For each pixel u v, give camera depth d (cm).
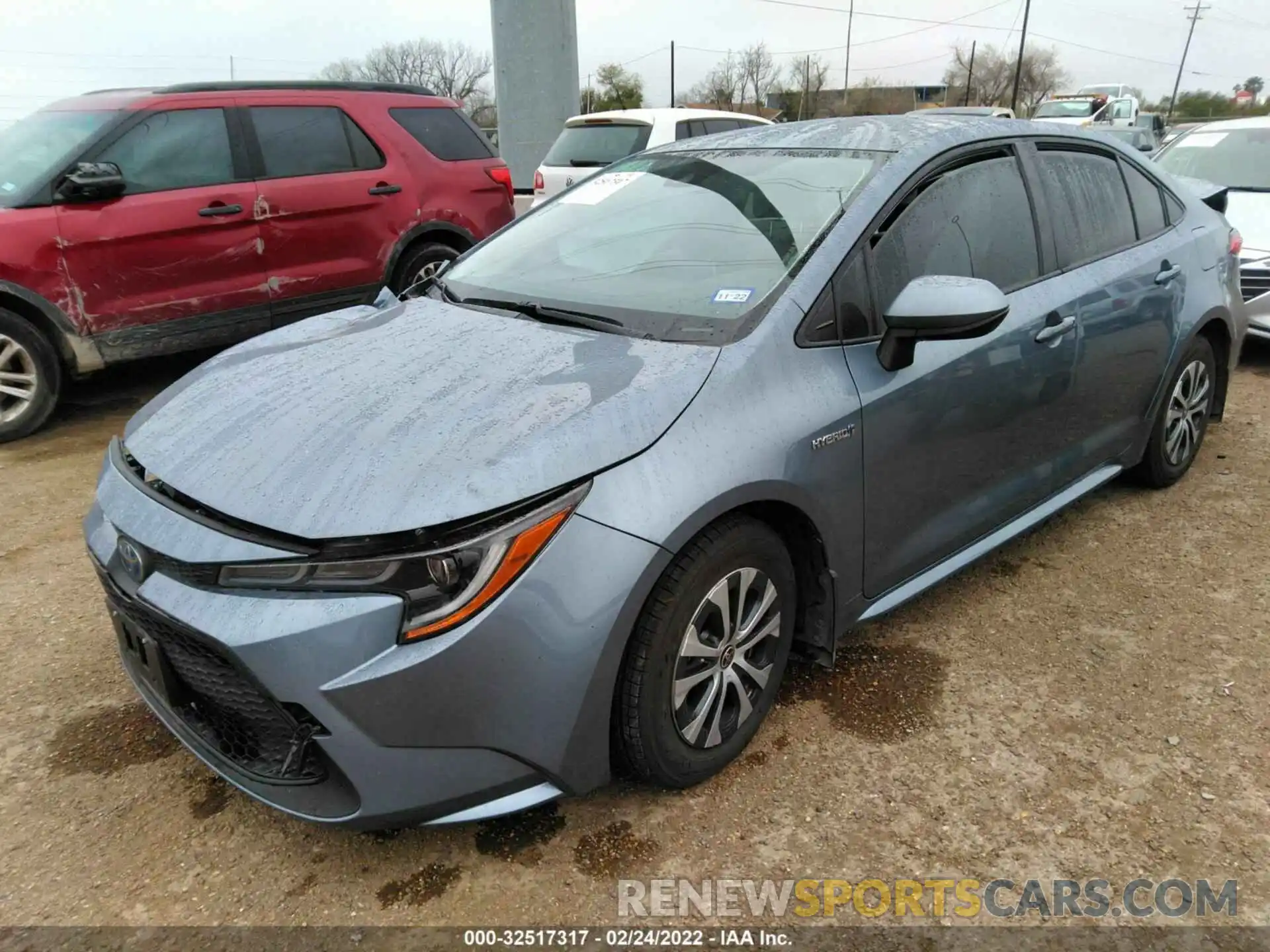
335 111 615
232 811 236
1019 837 223
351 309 330
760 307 242
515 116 1106
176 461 221
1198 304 384
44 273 502
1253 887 207
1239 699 272
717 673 230
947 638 307
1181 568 350
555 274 296
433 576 186
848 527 250
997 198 303
